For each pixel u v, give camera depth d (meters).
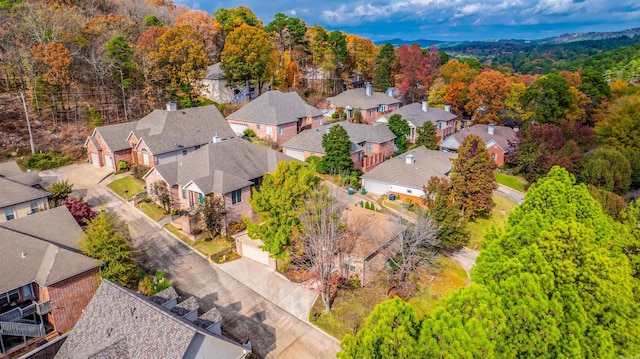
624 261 23.84
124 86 61.03
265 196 31.11
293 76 83.69
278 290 31.14
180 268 33.16
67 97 62.16
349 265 32.12
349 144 50.81
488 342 16.20
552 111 69.56
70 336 22.19
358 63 98.56
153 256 34.50
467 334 16.11
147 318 20.95
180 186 41.06
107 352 19.66
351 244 32.41
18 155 50.69
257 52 70.88
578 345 17.53
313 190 30.78
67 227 30.22
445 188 40.69
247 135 60.59
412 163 49.56
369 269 32.19
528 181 57.91
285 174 31.19
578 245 21.23
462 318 17.59
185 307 25.14
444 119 74.06
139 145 49.53
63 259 26.42
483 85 74.69
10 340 25.06
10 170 41.16
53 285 25.39
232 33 69.62
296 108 64.44
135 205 42.56
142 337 20.34
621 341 19.47
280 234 30.28
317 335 26.95
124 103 61.62
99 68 61.38
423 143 64.06
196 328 20.44
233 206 39.34
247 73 69.94
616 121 63.97
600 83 74.06
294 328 27.47
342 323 28.06
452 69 94.38
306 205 30.14
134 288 29.38
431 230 32.00
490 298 18.14
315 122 65.88
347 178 49.25
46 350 21.95
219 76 73.19
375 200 47.03
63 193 38.88
